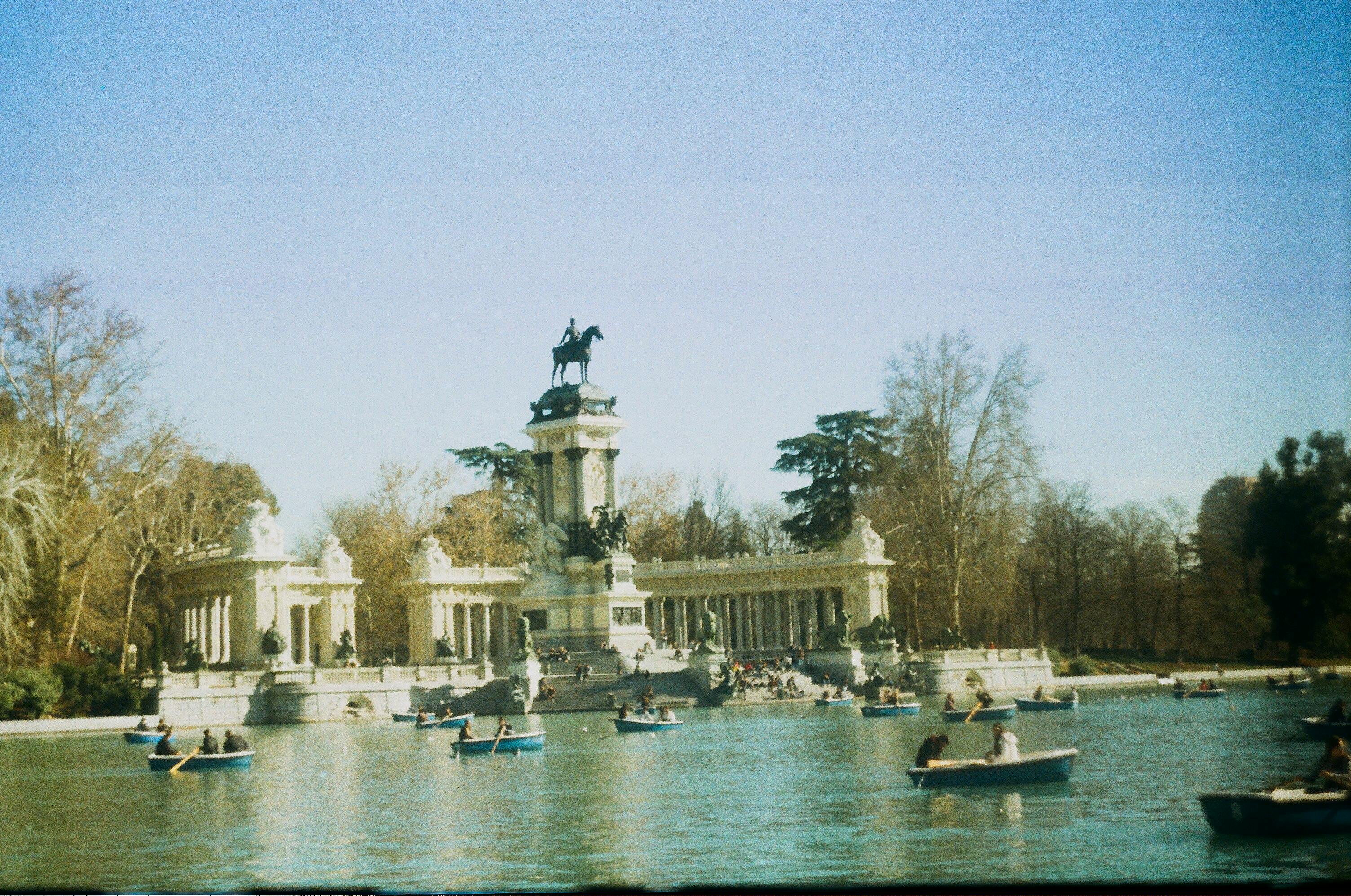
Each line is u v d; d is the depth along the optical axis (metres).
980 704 100.50
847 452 179.25
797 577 164.75
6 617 108.00
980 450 144.75
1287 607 107.69
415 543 173.00
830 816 55.00
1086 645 165.50
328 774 74.69
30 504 108.69
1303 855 44.50
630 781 67.75
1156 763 69.00
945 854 46.94
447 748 88.94
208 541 169.00
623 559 149.38
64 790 69.88
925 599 170.75
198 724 116.88
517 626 162.75
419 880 46.19
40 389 117.25
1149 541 146.12
